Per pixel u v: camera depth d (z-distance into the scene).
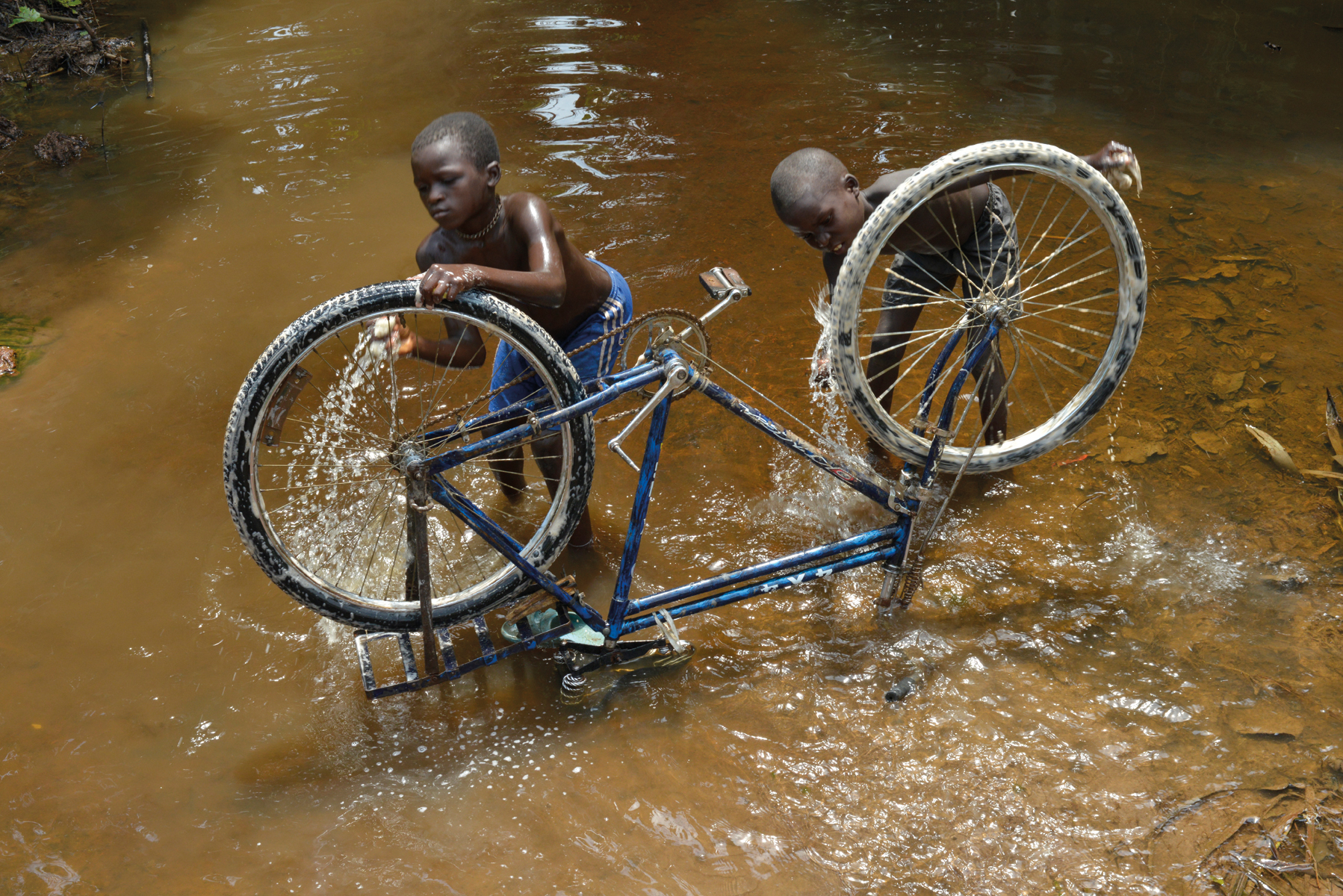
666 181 5.21
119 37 7.38
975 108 5.86
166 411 3.79
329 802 2.43
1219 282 4.26
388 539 3.23
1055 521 3.19
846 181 2.85
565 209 4.95
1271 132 5.55
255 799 2.44
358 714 2.67
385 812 2.40
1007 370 3.82
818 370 3.32
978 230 3.12
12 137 5.91
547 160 5.44
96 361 4.04
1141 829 2.26
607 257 4.57
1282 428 3.47
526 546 2.74
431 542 3.22
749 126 5.76
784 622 2.91
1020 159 2.59
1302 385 3.66
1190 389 3.68
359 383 3.86
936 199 2.91
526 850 2.29
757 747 2.53
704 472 3.48
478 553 3.20
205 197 5.23
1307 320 4.01
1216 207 4.82
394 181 5.35
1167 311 4.10
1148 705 2.56
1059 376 3.79
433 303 2.26
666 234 4.75
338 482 3.41
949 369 3.75
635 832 2.32
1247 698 2.56
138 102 6.34
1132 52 6.68
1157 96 6.01
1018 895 2.14
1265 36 6.93
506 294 2.35
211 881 2.24
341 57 6.97
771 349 4.03
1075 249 4.54
